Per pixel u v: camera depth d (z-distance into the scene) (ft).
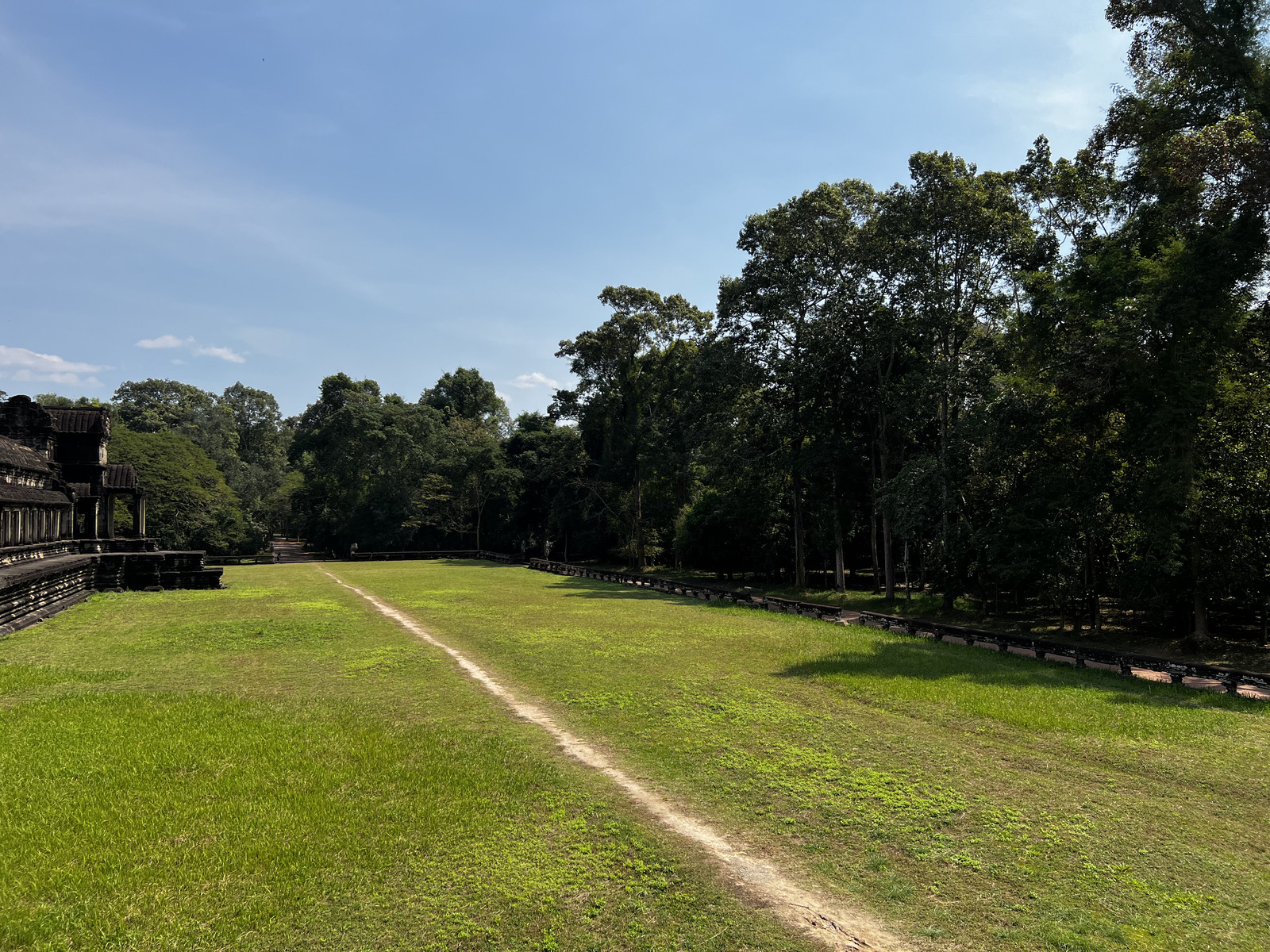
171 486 178.19
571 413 174.50
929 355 97.04
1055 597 73.36
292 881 21.91
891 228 92.02
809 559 140.15
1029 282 77.97
